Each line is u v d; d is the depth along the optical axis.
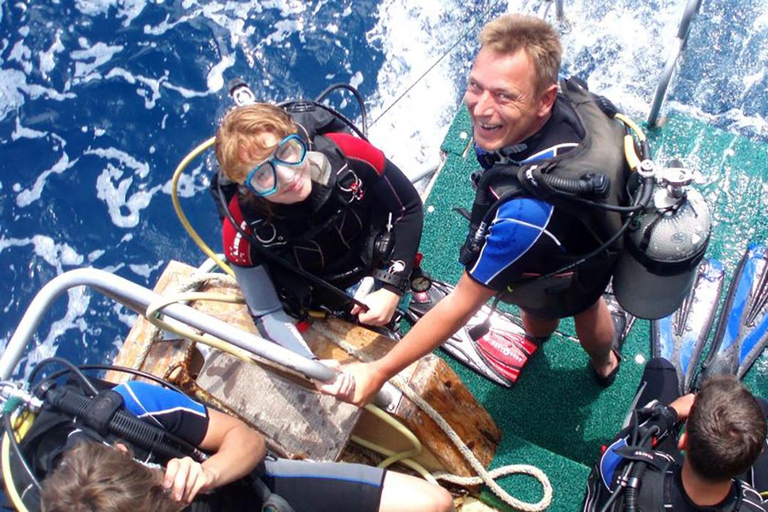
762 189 3.88
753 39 4.71
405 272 2.85
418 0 6.63
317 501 2.49
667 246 2.25
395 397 2.84
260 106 2.39
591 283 2.52
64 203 6.07
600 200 2.10
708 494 2.08
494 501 3.03
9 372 2.40
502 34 2.07
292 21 6.79
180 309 2.39
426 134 5.83
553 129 2.18
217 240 6.08
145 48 6.71
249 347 2.38
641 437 2.44
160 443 2.11
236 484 2.30
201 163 6.34
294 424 2.83
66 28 6.76
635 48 4.75
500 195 2.17
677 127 4.15
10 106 6.40
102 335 5.62
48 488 1.78
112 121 6.42
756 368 3.41
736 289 3.56
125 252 5.95
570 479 3.03
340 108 6.39
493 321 3.62
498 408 3.49
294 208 2.51
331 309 2.99
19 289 5.74
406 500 2.52
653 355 3.45
